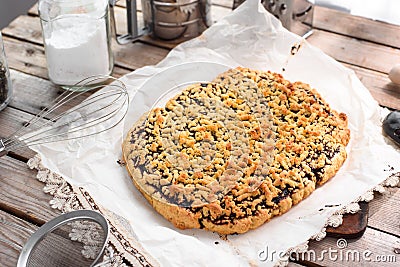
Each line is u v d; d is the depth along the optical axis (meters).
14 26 0.93
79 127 0.74
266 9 0.88
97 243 0.60
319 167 0.67
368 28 0.92
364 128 0.74
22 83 0.83
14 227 0.64
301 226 0.63
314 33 0.91
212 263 0.59
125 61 0.87
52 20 0.78
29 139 0.73
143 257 0.60
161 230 0.62
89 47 0.79
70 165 0.70
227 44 0.84
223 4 0.98
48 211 0.66
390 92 0.81
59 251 0.60
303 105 0.73
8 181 0.69
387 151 0.71
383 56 0.87
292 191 0.65
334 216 0.64
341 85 0.79
